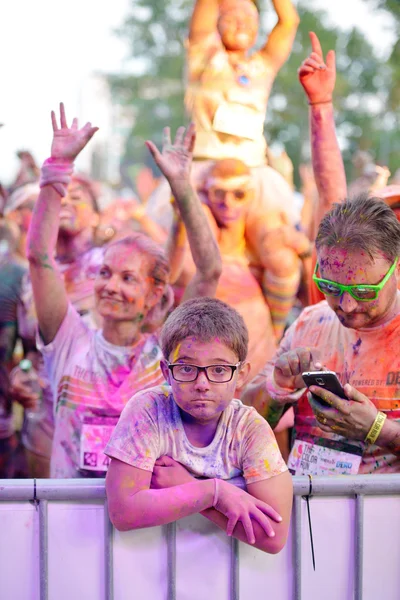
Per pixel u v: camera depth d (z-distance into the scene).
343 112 13.50
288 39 4.66
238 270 4.41
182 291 4.30
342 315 2.51
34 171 6.59
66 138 3.64
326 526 2.31
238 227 4.46
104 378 3.71
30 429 5.00
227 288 4.34
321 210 3.83
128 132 15.41
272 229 4.43
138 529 2.20
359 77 12.96
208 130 4.54
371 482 2.30
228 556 2.24
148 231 5.70
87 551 2.21
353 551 2.33
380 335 2.62
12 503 2.19
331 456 2.68
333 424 2.47
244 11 4.47
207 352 2.05
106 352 3.74
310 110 3.85
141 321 3.78
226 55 4.53
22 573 2.20
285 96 13.48
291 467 2.83
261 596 2.26
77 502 2.21
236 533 2.08
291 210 4.61
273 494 2.10
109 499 2.10
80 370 3.73
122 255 3.75
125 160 14.31
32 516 2.20
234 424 2.19
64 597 2.21
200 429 2.18
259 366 4.34
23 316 5.16
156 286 3.80
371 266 2.37
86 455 3.64
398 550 2.36
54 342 3.80
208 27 4.53
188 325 2.08
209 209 4.45
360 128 13.40
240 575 2.24
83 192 5.32
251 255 4.50
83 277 5.06
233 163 4.44
